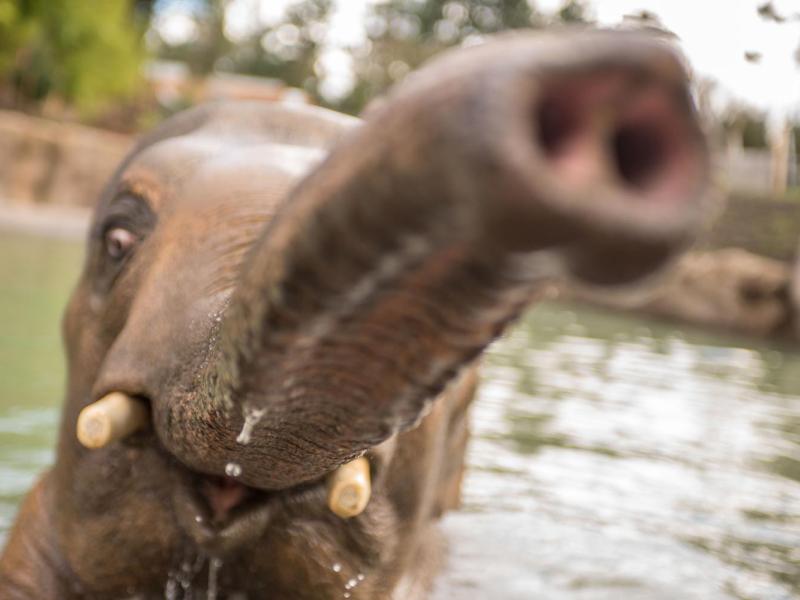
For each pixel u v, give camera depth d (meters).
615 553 4.17
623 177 0.78
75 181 23.02
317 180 1.01
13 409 5.64
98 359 2.63
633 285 0.81
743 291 17.48
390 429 1.40
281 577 2.37
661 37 0.81
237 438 1.59
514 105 0.77
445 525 4.17
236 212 2.31
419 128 0.85
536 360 10.12
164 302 2.20
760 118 34.28
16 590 2.70
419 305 1.05
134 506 2.35
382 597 2.59
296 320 1.14
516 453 5.90
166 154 2.69
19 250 14.16
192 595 2.47
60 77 33.03
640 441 6.63
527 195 0.76
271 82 62.88
